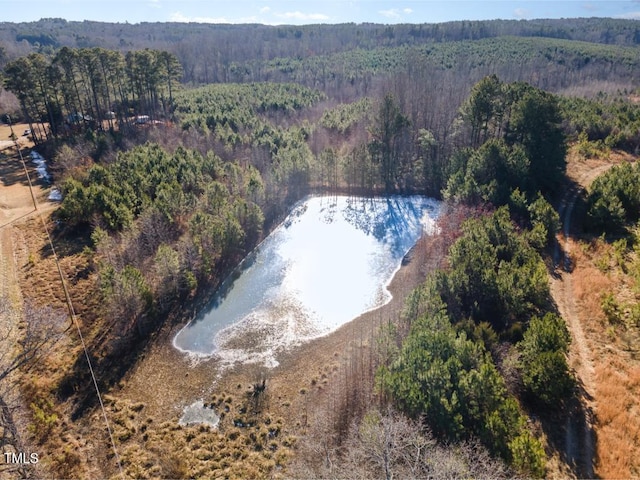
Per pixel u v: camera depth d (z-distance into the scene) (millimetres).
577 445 26562
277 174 64688
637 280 38031
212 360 38062
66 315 39688
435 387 26469
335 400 32906
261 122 83125
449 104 80312
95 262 45750
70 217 51062
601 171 65688
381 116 70500
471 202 53406
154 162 60344
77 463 28547
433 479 20797
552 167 57688
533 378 28844
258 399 33906
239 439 30594
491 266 38219
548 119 57719
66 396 33375
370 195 70375
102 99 90125
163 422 32031
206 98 94750
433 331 30359
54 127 76312
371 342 38594
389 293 47156
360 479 23422
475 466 21938
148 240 48031
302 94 109062
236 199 56500
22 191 61312
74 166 61156
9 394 31062
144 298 40406
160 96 94062
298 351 39000
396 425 22969
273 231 60375
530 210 49812
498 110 64500
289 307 45125
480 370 26781
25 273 44656
